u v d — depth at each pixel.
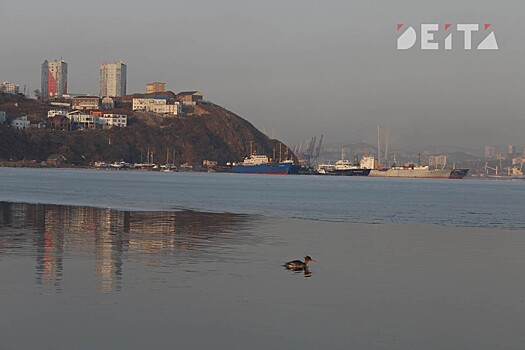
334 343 15.98
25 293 20.28
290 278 24.28
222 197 90.62
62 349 15.02
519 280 24.78
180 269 25.56
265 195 100.31
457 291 22.48
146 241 34.94
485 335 16.92
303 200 87.62
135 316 17.89
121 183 139.25
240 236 39.06
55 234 37.38
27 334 16.05
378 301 20.64
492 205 86.50
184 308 18.94
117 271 24.62
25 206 61.69
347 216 59.84
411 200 96.12
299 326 17.38
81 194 89.12
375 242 37.44
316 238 38.97
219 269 25.86
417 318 18.55
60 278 22.86
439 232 44.94
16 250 29.98
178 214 56.56
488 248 35.31
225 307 19.22
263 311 18.86
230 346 15.56
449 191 146.75
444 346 15.95
